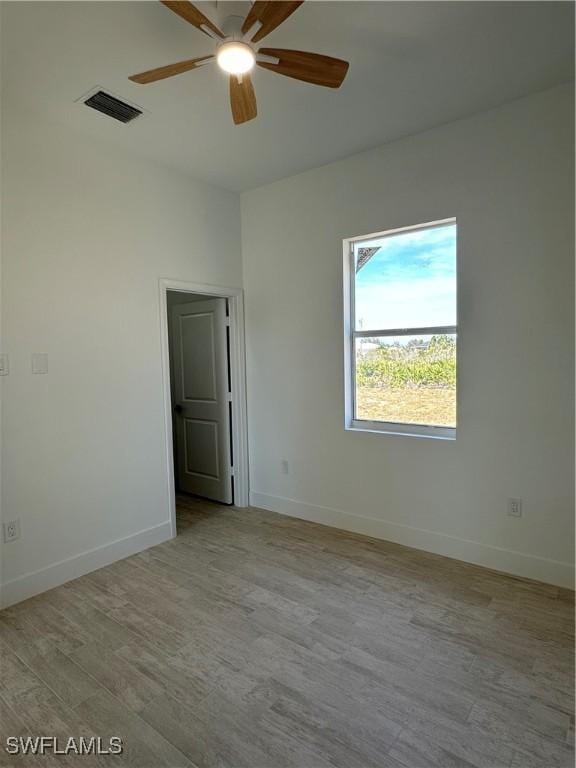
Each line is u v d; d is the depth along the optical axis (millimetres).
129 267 3258
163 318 3502
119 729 1734
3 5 1831
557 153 2582
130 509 3295
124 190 3217
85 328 3002
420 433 3305
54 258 2828
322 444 3762
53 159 2814
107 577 2953
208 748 1645
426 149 3043
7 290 2615
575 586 2668
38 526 2773
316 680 1977
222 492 4434
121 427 3230
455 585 2756
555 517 2713
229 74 2113
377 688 1920
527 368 2752
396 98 2631
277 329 3977
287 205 3814
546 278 2660
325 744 1651
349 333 3600
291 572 2967
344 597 2648
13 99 2537
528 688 1903
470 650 2152
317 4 1889
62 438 2889
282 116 2799
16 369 2660
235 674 2021
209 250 3865
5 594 2617
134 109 2672
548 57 2277
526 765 1562
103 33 2020
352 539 3484
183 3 1537
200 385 4527
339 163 3471
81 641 2277
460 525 3074
